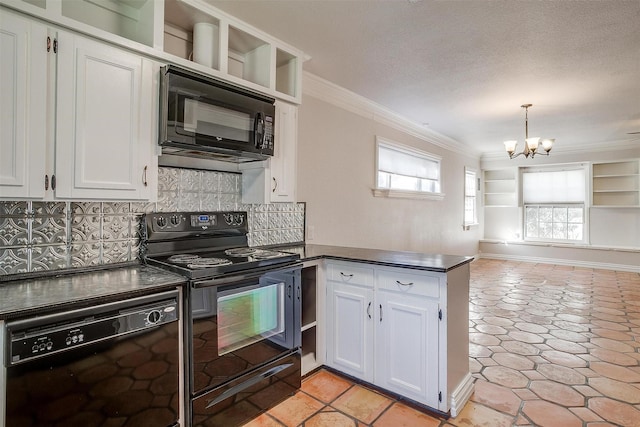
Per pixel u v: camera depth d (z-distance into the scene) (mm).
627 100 3854
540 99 3834
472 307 4125
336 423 1942
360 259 2293
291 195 2617
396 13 2168
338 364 2453
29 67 1435
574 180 6824
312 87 3246
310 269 2416
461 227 6648
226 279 1810
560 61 2861
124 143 1707
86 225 1867
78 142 1563
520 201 7328
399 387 2148
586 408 2074
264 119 2221
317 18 2229
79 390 1324
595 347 2961
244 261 1961
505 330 3367
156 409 1559
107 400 1396
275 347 2104
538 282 5438
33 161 1451
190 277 1696
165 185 2193
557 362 2682
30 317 1224
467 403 2127
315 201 3324
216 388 1787
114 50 1673
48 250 1744
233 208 2566
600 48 2625
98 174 1625
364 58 2818
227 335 1843
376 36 2459
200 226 2316
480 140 6129
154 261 1959
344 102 3641
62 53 1518
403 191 4586
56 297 1348
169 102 1792
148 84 1794
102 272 1813
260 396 2006
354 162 3818
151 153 1807
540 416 1996
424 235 5301
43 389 1240
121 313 1435
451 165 6195
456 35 2443
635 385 2336
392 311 2170
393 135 4508
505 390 2277
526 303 4293
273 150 2307
